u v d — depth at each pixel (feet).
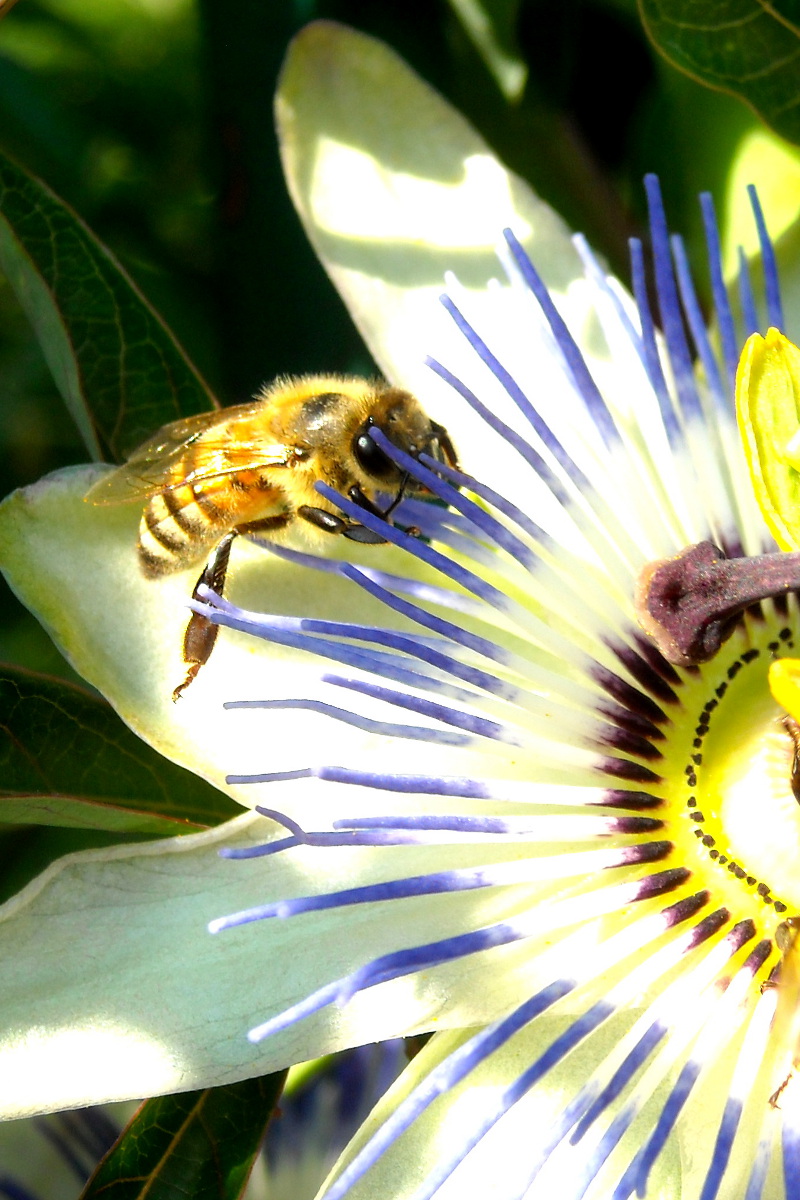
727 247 0.53
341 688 0.47
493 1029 0.43
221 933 0.45
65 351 0.51
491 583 0.48
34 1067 0.44
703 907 0.46
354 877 0.45
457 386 0.47
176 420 0.50
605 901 0.45
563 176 0.54
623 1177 0.43
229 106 0.54
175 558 0.48
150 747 0.49
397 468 0.49
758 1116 0.44
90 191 0.58
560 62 0.54
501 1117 0.44
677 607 0.47
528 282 0.48
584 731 0.47
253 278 0.54
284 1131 0.54
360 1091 0.54
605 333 0.50
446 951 0.44
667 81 0.53
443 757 0.46
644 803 0.47
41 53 0.58
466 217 0.52
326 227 0.52
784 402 0.46
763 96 0.52
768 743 0.48
